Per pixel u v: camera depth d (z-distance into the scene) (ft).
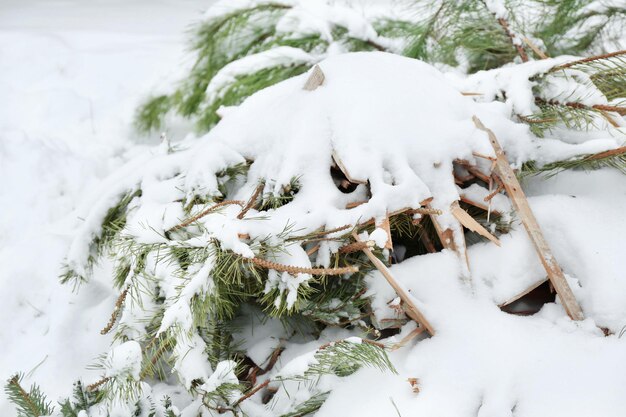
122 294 13.26
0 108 17.54
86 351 13.98
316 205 13.14
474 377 12.64
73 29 20.26
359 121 13.37
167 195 13.74
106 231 14.19
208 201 13.46
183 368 12.81
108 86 18.03
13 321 14.33
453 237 13.30
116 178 15.08
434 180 13.37
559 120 13.99
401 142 13.34
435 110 13.60
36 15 21.88
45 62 18.49
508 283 13.17
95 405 12.65
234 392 12.74
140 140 17.24
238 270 12.70
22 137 16.61
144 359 13.33
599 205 13.52
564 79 14.12
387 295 13.20
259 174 13.65
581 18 15.98
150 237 13.20
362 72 13.76
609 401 12.42
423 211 13.09
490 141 13.52
